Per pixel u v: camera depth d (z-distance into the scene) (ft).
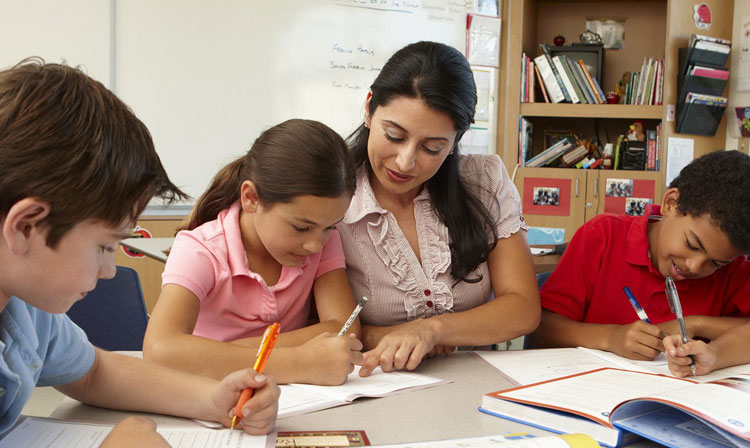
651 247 4.79
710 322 4.35
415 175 3.99
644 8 13.16
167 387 2.90
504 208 4.60
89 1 10.01
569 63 12.25
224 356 3.34
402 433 2.74
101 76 10.18
